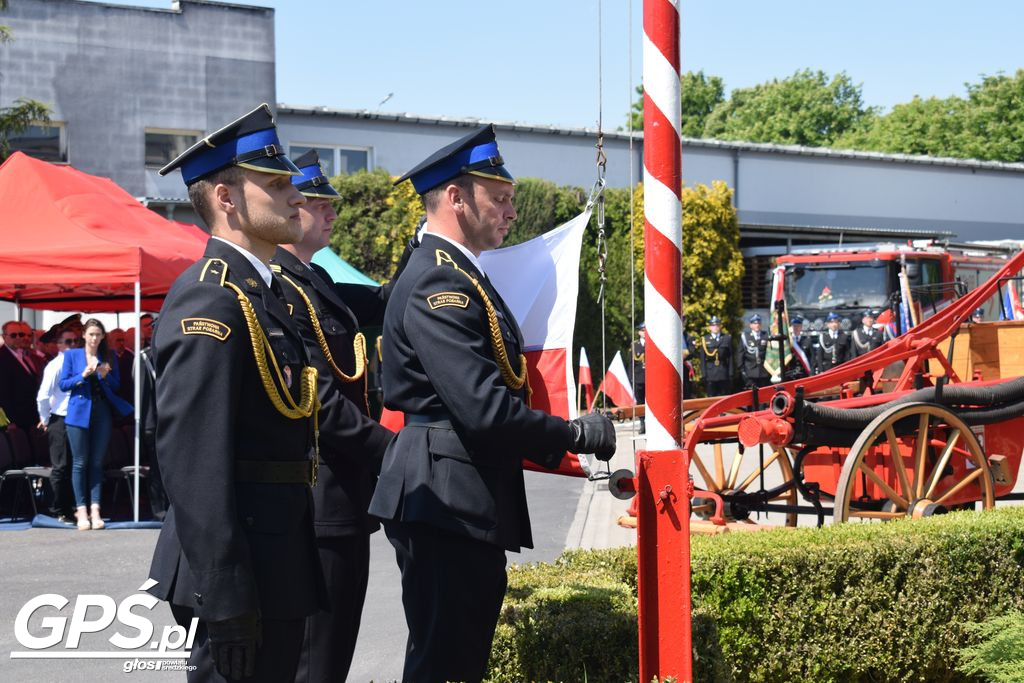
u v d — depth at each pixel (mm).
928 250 20203
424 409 3564
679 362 3646
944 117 55562
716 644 4070
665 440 3633
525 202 22672
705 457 14062
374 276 21828
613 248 22328
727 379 22516
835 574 4820
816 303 20500
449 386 3361
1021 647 4602
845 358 19906
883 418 7266
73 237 10711
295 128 23094
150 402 10352
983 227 31828
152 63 21500
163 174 3193
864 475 7711
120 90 21250
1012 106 54406
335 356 4352
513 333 3686
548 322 4426
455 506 3465
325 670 4117
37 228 10930
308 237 4746
